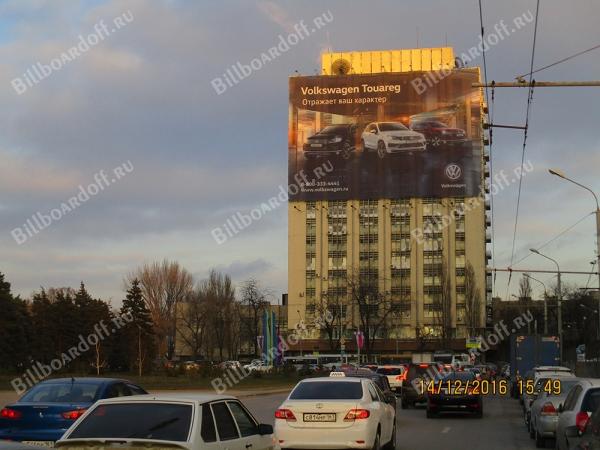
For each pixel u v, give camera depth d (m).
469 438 19.70
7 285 62.72
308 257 110.25
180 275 89.88
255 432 9.40
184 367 54.50
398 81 108.12
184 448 7.51
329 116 109.75
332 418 13.64
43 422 13.00
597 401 12.30
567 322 95.69
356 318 102.25
